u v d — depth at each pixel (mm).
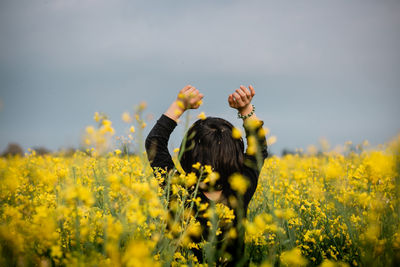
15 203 2705
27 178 3637
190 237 1938
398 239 2168
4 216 2141
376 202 2539
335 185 3396
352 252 2521
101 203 2473
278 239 2254
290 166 6801
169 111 2059
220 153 1815
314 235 2779
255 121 2004
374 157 3094
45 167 4824
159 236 1742
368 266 2078
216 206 1818
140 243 1329
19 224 1939
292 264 1976
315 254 2646
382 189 3002
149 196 1596
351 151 5914
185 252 2047
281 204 2939
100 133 1863
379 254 2104
